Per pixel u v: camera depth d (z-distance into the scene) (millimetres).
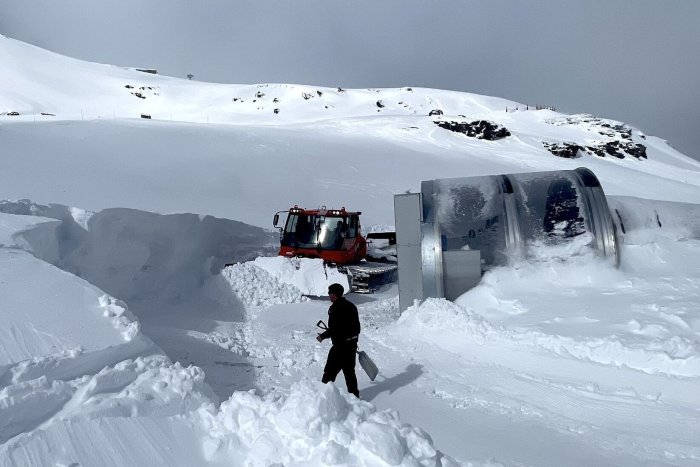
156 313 10023
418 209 9945
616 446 4578
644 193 55094
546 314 7711
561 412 5363
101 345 4805
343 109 129125
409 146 65250
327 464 3256
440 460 3432
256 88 138250
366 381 6684
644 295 7688
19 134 38188
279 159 44781
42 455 3172
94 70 140375
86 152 36156
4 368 4000
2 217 7648
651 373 5648
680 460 4297
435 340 7973
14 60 124688
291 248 14844
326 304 11992
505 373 6430
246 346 8266
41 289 5453
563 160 71062
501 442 4711
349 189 39031
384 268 15008
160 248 11766
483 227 9578
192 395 4422
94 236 9344
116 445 3453
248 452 3598
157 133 47781
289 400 3658
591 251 9008
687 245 9141
